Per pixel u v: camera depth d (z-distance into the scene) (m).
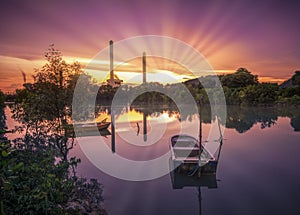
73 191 8.84
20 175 6.34
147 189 10.16
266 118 37.53
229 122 33.75
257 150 17.31
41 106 11.08
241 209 8.61
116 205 8.59
